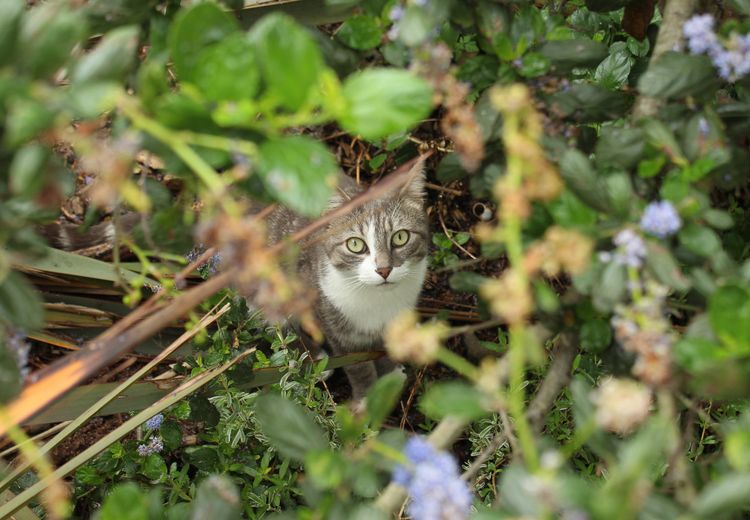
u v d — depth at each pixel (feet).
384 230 11.04
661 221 4.34
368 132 3.90
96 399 8.49
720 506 3.66
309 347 12.19
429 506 3.66
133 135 4.04
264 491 9.07
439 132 11.29
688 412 6.70
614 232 4.61
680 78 4.99
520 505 3.93
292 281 4.28
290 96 3.85
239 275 4.04
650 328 4.19
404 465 4.17
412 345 3.97
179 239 5.60
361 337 12.01
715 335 4.20
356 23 5.45
